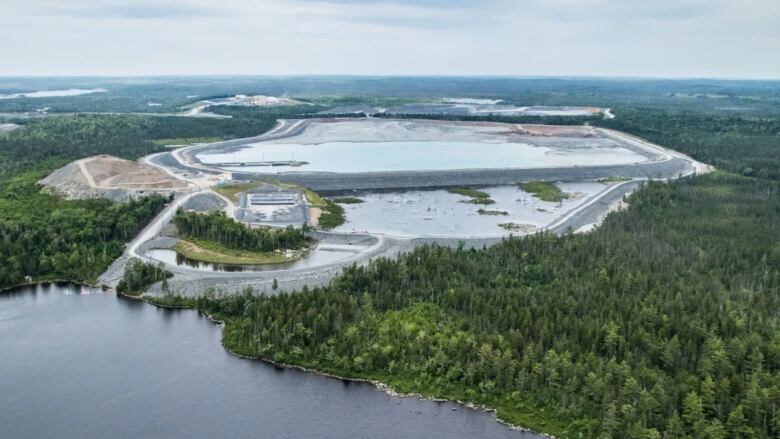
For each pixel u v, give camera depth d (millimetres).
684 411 116375
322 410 128500
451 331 149625
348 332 148000
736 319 144625
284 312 156375
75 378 139125
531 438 119188
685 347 134625
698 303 153750
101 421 124688
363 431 121938
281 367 144250
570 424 120938
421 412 127875
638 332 139500
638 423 112250
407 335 148250
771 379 121750
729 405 117125
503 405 128125
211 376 140375
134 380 138500
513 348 138875
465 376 135125
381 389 135750
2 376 139750
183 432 121500
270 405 130125
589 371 128250
